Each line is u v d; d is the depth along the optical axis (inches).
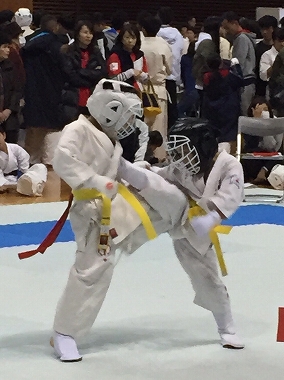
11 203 330.0
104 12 620.4
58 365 139.6
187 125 141.4
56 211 312.5
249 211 326.0
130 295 191.3
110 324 167.0
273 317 173.8
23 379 132.2
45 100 404.2
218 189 145.4
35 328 163.6
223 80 385.4
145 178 142.1
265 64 416.8
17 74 387.9
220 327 153.9
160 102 393.7
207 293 150.7
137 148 255.3
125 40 369.1
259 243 262.1
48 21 400.5
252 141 391.5
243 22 449.1
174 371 137.4
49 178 401.7
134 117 142.7
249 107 388.8
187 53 430.6
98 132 140.5
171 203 143.6
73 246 250.1
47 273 213.5
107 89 140.9
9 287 197.6
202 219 142.6
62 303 141.6
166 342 154.9
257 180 416.5
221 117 386.3
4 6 517.3
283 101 391.9
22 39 433.7
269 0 656.4
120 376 134.2
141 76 366.3
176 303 184.9
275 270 222.5
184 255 150.2
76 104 393.1
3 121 386.3
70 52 387.5
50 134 416.8
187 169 143.5
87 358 143.8
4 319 169.8
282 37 410.3
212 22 415.2
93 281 140.2
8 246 248.8
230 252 247.0
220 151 147.6
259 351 149.9
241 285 203.8
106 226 138.3
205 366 140.4
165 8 448.1
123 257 234.1
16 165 362.9
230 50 432.1
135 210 141.3
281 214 321.1
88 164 139.6
